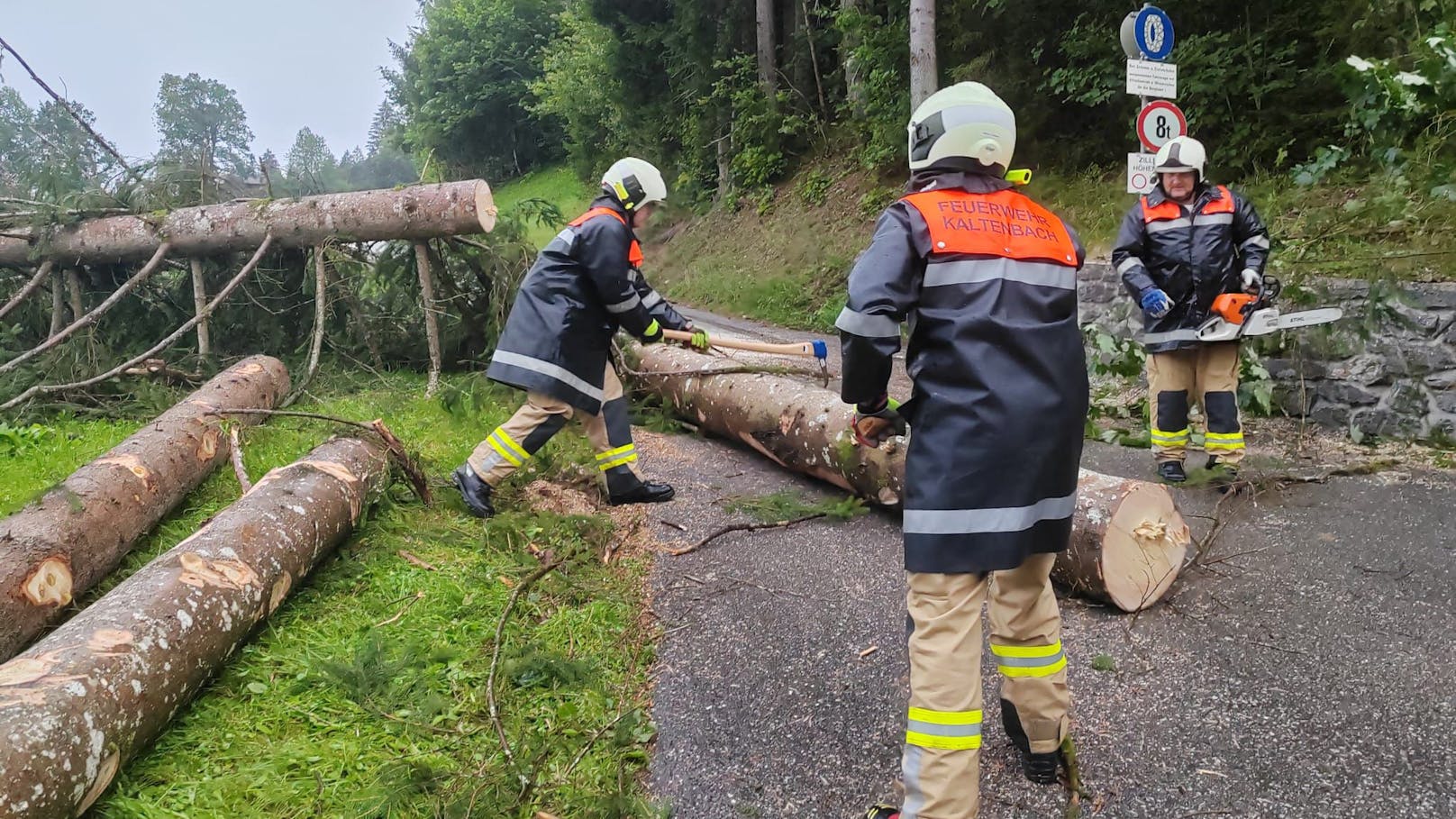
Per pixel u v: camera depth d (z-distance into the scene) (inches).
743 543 156.7
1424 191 217.5
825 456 172.7
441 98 1237.7
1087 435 224.5
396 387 272.8
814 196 622.2
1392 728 95.1
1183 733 96.6
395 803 85.8
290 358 283.1
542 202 291.6
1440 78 196.4
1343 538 147.9
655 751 98.2
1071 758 87.9
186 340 287.0
